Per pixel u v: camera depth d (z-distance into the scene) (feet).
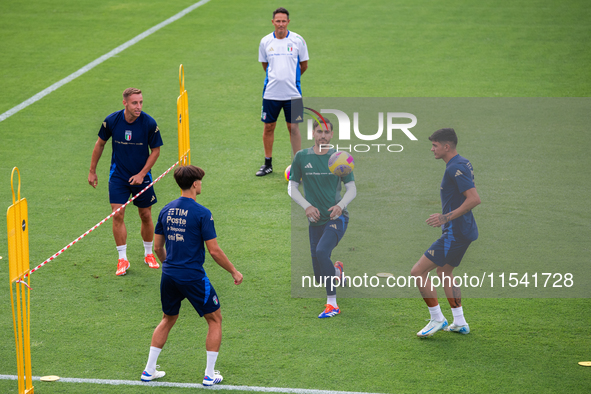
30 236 92.02
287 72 108.37
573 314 71.92
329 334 68.49
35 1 237.04
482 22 216.13
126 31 208.74
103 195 107.45
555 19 216.74
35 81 166.20
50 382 59.62
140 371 61.72
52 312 72.54
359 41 199.93
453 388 58.80
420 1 240.53
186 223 58.29
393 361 63.36
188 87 163.84
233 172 116.57
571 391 58.23
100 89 161.38
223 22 218.38
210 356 58.80
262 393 58.13
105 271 82.79
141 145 81.35
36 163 119.96
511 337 67.62
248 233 93.04
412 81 166.40
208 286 59.36
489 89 160.35
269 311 73.20
